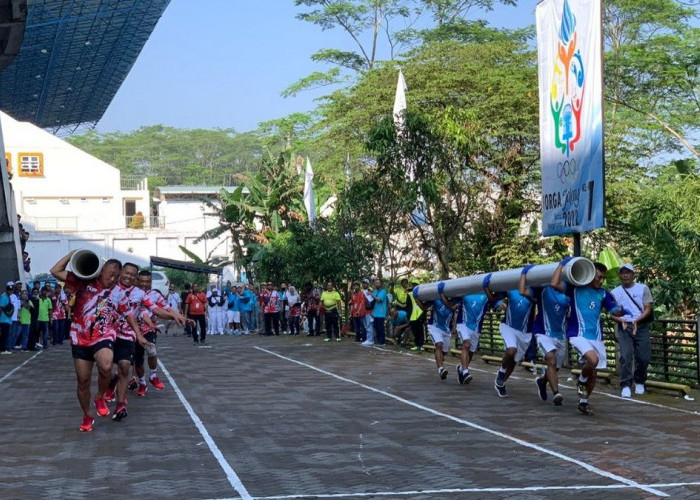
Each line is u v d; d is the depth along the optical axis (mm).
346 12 53688
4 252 33531
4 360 23828
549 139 17531
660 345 15922
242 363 21766
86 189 73438
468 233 30969
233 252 49469
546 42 17594
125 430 11516
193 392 15625
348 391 15492
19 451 10148
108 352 11297
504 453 9680
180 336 36031
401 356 23406
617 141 34094
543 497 7684
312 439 10672
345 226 32125
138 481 8523
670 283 18938
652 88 36250
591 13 15930
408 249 29984
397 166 27297
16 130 72312
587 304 12398
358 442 10430
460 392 15148
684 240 20047
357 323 29688
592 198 15914
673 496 7660
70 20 49156
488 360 20594
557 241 30516
